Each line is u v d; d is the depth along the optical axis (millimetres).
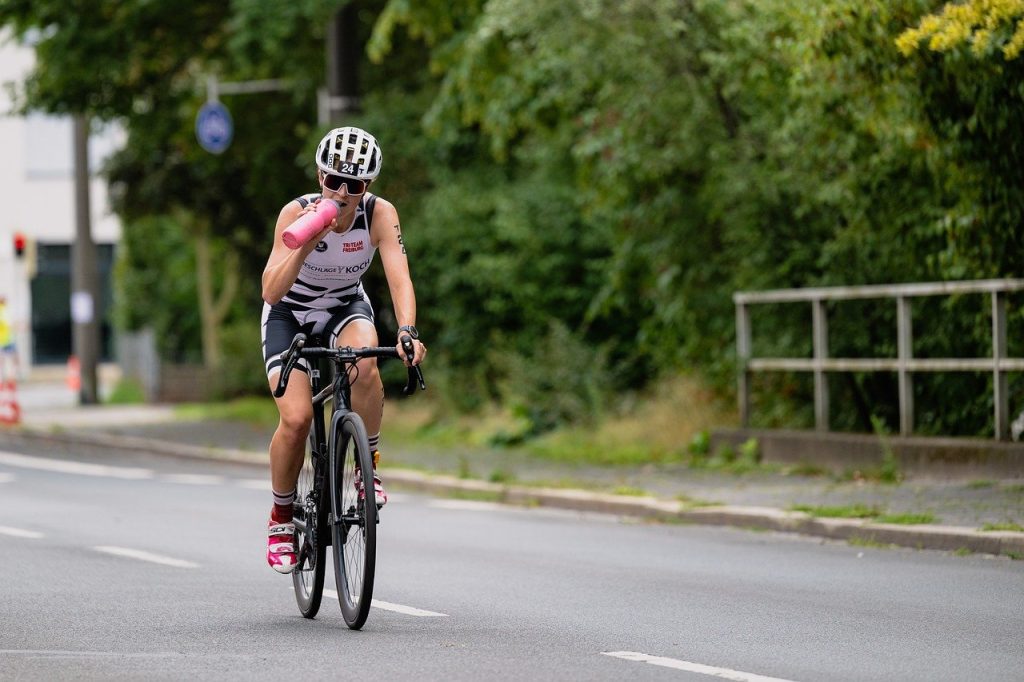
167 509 48188
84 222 112500
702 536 40156
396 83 89312
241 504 49906
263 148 98125
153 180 106625
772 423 57000
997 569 33094
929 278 50594
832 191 50438
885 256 50875
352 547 25781
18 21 83938
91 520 44875
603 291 65125
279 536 27484
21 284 176000
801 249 54188
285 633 25891
